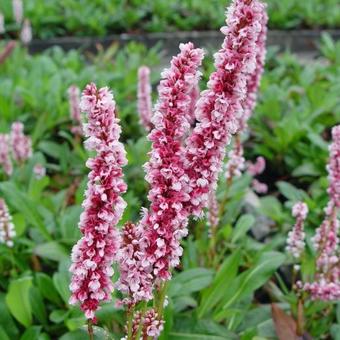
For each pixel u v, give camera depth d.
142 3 1.30
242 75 0.20
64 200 0.46
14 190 0.39
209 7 1.27
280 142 0.57
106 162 0.18
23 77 0.73
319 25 1.28
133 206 0.44
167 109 0.19
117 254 0.20
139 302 0.23
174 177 0.19
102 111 0.18
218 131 0.20
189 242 0.39
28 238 0.42
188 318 0.32
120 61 0.80
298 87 0.70
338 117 0.62
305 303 0.35
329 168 0.31
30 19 1.15
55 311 0.33
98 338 0.28
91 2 1.27
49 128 0.61
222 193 0.42
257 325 0.33
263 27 0.33
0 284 0.37
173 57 0.19
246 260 0.40
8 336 0.32
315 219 0.45
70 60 0.80
